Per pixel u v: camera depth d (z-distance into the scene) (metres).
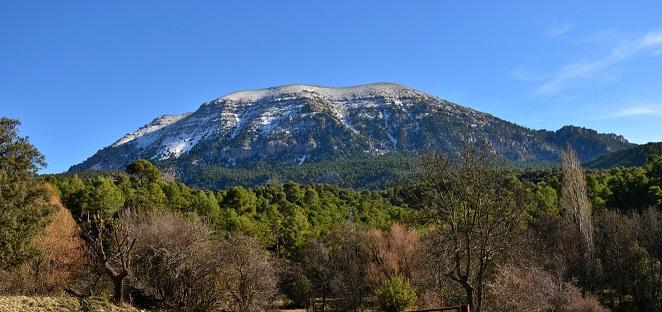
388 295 28.20
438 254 25.33
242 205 53.56
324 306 38.06
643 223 35.09
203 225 26.55
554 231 37.81
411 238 36.97
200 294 21.31
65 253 25.00
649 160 52.81
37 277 22.27
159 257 21.38
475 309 22.22
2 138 23.62
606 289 37.34
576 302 26.95
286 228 45.94
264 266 23.28
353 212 57.41
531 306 23.39
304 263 40.41
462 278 22.53
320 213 56.94
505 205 22.62
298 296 37.59
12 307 12.15
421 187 24.45
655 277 34.69
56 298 14.15
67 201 37.81
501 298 23.03
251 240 23.75
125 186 47.44
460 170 23.03
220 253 22.14
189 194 53.06
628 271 34.53
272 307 26.91
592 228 36.66
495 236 22.91
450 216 23.17
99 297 15.62
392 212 54.22
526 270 26.44
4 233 20.14
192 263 21.16
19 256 20.84
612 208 44.44
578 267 34.91
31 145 24.69
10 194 21.69
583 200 36.75
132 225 22.31
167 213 30.06
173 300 21.05
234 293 22.27
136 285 21.30
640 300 33.81
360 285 37.56
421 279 32.94
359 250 40.25
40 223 22.52
